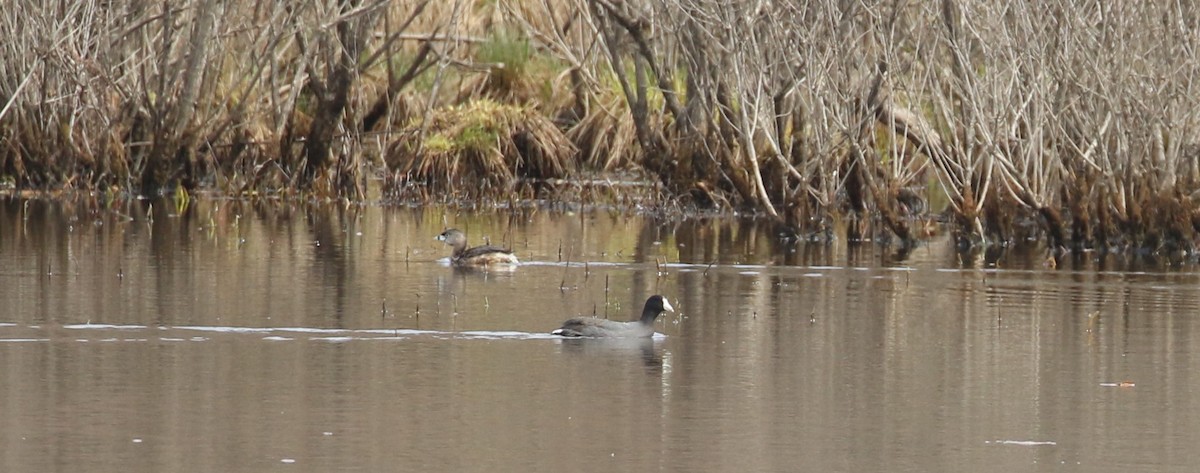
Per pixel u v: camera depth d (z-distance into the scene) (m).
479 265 18.22
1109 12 20.34
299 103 29.17
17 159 26.36
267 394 11.20
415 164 28.22
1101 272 18.62
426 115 27.89
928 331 14.24
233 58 28.38
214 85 26.84
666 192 25.56
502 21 31.16
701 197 25.22
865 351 13.26
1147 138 20.78
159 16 25.83
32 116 26.39
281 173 27.14
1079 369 12.59
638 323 13.75
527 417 10.72
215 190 27.27
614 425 10.55
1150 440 10.40
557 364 12.47
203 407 10.79
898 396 11.55
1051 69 20.80
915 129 23.22
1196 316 15.22
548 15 28.80
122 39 26.56
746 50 22.11
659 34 24.89
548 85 30.69
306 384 11.55
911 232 22.50
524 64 30.75
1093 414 11.09
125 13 26.34
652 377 12.05
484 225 23.20
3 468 9.26
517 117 28.97
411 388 11.48
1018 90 20.77
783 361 12.77
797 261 19.30
